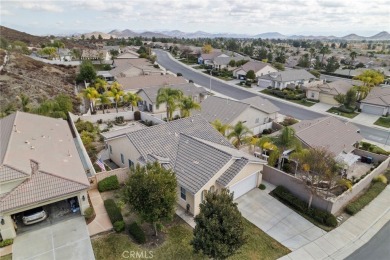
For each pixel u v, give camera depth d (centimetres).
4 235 1822
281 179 2597
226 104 4212
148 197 1708
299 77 7369
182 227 2056
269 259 1825
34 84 5441
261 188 2608
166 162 2423
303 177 2562
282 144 2698
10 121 2827
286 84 7038
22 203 1788
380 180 2823
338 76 9262
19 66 6112
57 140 2705
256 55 14200
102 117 4400
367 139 4116
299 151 2616
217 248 1489
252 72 7688
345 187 2564
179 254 1803
